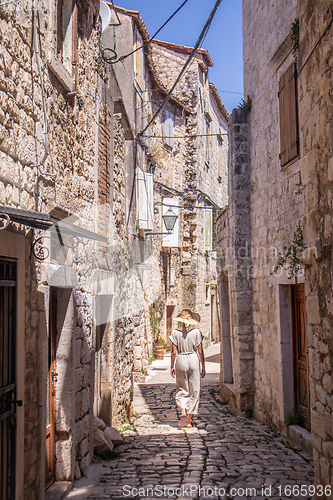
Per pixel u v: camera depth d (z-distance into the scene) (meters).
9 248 2.88
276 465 4.75
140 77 12.60
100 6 6.52
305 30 3.75
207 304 16.83
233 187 8.40
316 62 3.42
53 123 4.09
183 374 7.07
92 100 5.72
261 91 7.46
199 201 18.28
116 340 6.65
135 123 11.56
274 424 6.54
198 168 18.53
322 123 3.28
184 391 7.12
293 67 5.62
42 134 3.69
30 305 3.38
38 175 3.60
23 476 3.05
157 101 15.56
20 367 3.05
